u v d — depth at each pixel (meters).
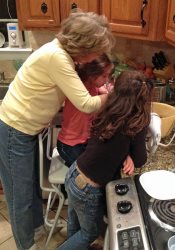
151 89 1.19
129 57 2.39
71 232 1.63
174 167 1.35
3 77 2.63
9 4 2.39
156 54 2.26
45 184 1.72
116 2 1.77
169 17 1.56
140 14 1.70
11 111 1.50
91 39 1.24
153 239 0.85
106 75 1.43
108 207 1.00
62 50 1.30
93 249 1.73
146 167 1.35
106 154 1.20
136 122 1.13
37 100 1.43
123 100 1.13
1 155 1.59
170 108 1.67
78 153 1.49
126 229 0.90
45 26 2.06
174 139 1.63
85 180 1.30
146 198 1.00
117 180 1.11
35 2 1.99
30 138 1.54
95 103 1.33
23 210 1.71
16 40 2.44
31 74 1.39
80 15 1.28
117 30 1.86
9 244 2.06
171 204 0.97
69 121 1.48
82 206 1.37
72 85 1.31
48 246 2.02
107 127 1.15
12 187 1.65
